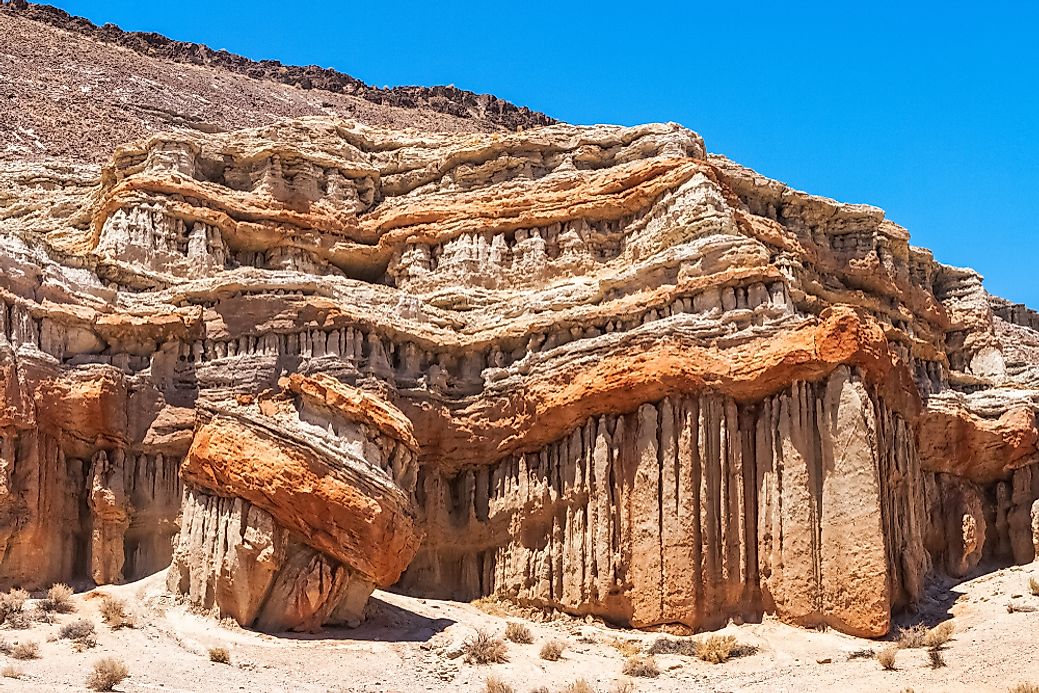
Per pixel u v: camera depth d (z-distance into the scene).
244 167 42.88
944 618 32.94
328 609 30.48
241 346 34.44
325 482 30.33
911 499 34.47
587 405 33.84
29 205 48.25
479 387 35.91
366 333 34.97
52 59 93.62
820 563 31.97
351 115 107.31
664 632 31.77
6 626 28.23
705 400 32.97
